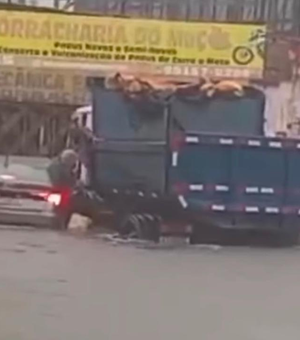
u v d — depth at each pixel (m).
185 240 23.56
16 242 20.47
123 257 19.33
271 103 30.58
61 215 23.08
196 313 12.66
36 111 31.02
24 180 22.98
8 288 14.12
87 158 23.91
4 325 11.26
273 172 24.08
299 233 24.33
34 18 30.72
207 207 23.70
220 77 30.69
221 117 25.88
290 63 30.70
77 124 25.44
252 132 26.11
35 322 11.52
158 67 30.66
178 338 10.85
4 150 31.02
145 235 23.19
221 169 23.88
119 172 23.89
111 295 13.88
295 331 11.66
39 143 31.05
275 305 13.73
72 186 23.30
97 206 23.23
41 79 30.92
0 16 30.69
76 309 12.52
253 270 18.30
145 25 30.72
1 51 30.72
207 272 17.56
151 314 12.38
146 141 24.38
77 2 31.55
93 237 22.78
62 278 15.41
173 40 30.70
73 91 30.84
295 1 31.59
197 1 32.25
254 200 24.00
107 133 24.67
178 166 23.81
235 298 14.24
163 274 16.78
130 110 24.97
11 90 30.94
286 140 24.00
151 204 23.41
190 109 25.62
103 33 30.72
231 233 23.92
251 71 30.72
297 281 16.80
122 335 10.88
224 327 11.71
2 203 22.94
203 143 23.88
